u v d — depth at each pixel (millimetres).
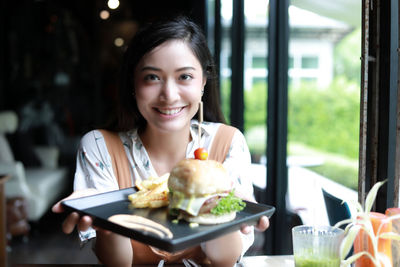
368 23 1129
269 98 2758
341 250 1050
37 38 7457
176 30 1199
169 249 917
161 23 1227
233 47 3512
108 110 7379
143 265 1314
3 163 4371
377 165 1186
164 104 1209
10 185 4309
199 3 4156
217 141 1459
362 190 1108
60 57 7605
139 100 1242
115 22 7867
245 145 1511
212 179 1122
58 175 5270
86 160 1404
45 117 7059
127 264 1202
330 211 1516
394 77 1119
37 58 7500
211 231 991
